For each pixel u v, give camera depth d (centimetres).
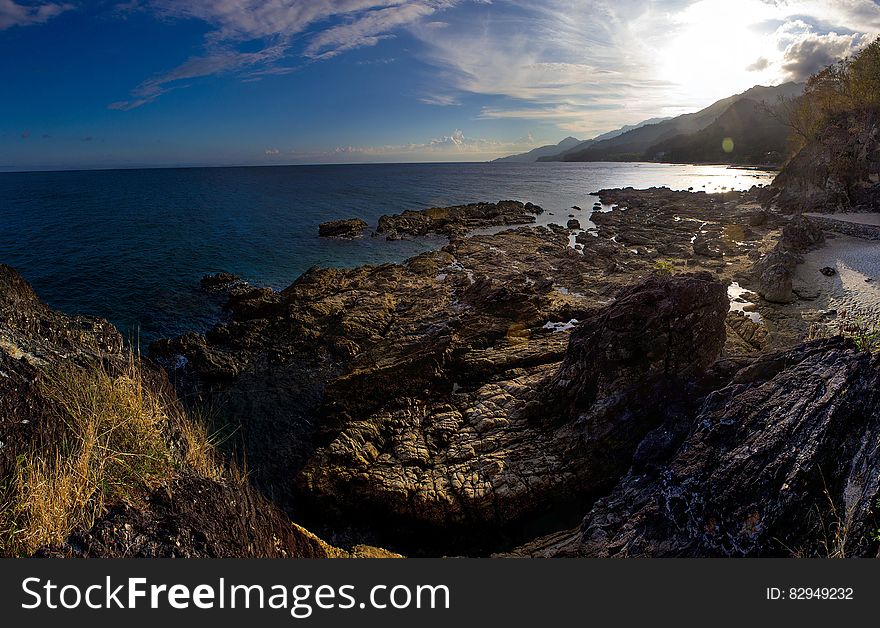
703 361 1507
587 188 12144
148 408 690
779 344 2302
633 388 1496
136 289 3591
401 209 8119
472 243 4897
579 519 1394
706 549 818
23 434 542
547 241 5075
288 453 1775
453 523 1401
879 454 765
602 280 3412
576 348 1661
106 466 548
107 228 5994
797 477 805
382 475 1512
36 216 6988
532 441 1589
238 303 3142
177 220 6712
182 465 636
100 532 473
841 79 6950
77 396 621
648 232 5291
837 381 966
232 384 2217
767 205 6397
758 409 999
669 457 1261
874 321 2398
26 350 672
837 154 5656
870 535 677
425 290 3244
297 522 1482
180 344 2402
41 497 465
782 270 2811
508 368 2072
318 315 2792
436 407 1855
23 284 852
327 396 2003
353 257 4747
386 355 2338
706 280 1557
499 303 2714
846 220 4628
